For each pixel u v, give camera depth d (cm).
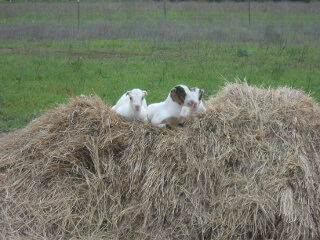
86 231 659
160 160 670
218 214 652
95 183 673
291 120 692
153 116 725
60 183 679
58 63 1248
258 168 666
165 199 657
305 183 657
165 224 654
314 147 682
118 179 675
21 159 695
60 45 1617
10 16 2320
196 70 1156
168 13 2464
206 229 650
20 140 712
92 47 1587
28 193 677
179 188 660
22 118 875
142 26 1909
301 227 646
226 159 670
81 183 678
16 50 1513
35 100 936
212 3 2708
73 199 670
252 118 690
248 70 1161
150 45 1600
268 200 651
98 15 2434
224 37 1698
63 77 1081
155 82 1034
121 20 2259
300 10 2453
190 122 692
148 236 650
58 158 686
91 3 2861
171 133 686
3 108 906
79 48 1563
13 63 1241
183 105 702
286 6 2544
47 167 684
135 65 1239
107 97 947
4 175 690
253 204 650
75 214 664
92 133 693
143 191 663
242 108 697
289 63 1284
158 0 3042
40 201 670
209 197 659
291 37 1725
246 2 2745
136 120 704
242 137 680
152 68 1191
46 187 680
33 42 1692
